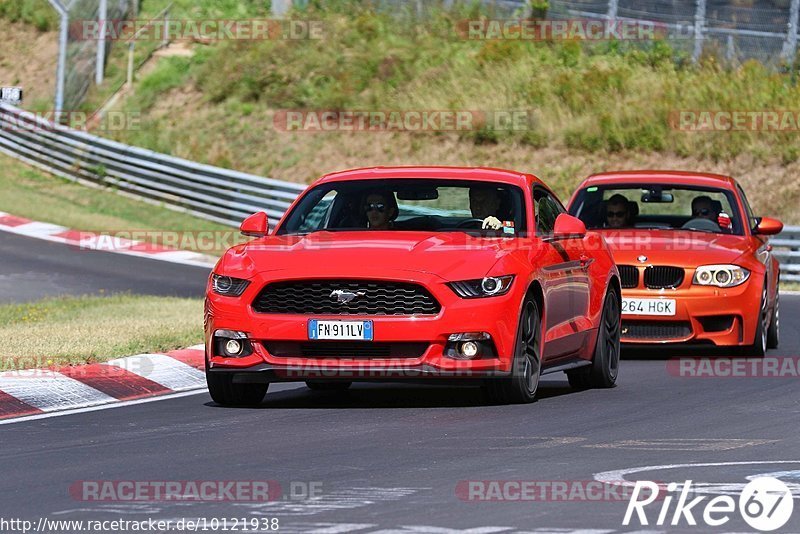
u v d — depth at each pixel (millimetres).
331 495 15750
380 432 20797
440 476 16938
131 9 94625
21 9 105125
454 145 77312
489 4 87625
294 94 83812
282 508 15023
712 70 79188
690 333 32000
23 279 50438
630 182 35906
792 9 79375
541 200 26500
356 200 25500
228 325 23125
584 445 19422
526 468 17484
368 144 78875
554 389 27094
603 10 83438
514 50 83312
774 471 17234
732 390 26609
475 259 23141
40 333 32719
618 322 28578
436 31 87375
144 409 24047
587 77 78812
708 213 35531
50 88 95938
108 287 48875
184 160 73562
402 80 83438
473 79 81438
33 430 21656
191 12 93750
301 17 90625
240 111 83938
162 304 41219
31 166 83625
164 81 87938
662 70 79875
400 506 15055
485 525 14023
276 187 68562
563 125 76375
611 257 28688
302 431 21016
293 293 22922
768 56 79625
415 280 22562
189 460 18453
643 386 27484
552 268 24844
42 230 65625
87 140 79938
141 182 76188
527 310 23734
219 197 71562
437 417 22438
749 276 32344
